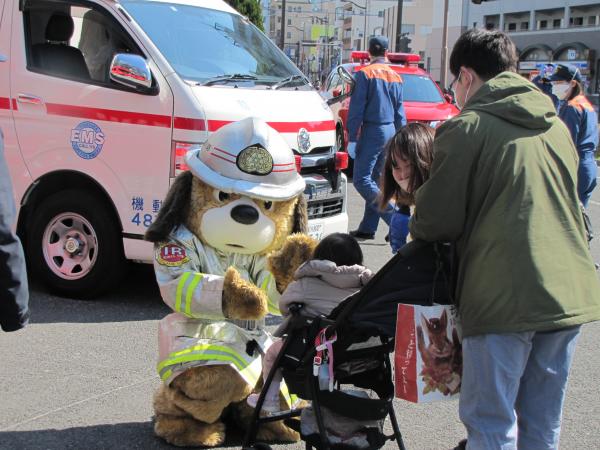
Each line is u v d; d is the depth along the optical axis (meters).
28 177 5.84
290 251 3.64
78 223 5.88
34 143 5.79
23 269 2.91
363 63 15.12
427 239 2.88
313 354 3.10
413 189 3.73
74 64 5.80
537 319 2.69
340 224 6.57
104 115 5.59
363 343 3.15
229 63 6.14
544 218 2.75
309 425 3.27
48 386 4.48
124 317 5.66
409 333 2.87
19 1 5.88
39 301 5.93
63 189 5.91
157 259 3.66
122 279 5.97
